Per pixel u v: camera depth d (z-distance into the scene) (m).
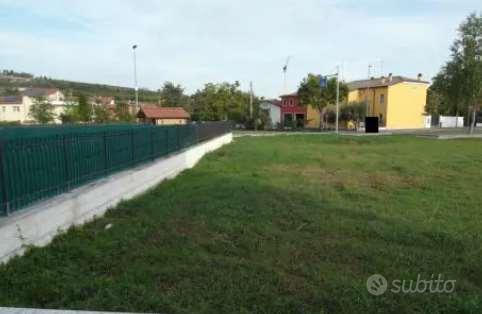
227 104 57.56
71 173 6.27
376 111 54.56
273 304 3.60
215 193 8.51
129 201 7.76
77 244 5.12
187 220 6.42
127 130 8.65
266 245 5.27
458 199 8.45
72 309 3.49
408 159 16.69
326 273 4.33
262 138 32.56
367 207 7.61
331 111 55.62
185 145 14.31
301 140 30.53
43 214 5.12
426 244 5.42
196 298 3.71
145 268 4.38
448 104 38.28
